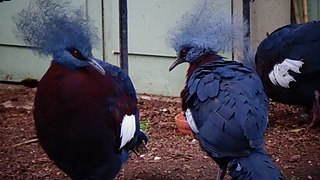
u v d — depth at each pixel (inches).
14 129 90.4
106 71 64.1
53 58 60.9
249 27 93.9
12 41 108.4
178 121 87.2
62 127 60.9
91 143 61.7
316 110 88.3
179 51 72.4
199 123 64.8
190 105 66.0
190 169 76.3
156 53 102.7
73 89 60.3
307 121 91.7
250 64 88.0
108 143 62.7
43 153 81.7
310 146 83.0
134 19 102.6
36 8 71.6
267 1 98.5
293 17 98.7
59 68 60.6
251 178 60.8
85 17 73.3
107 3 103.1
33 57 108.4
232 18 73.2
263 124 62.9
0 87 108.7
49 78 60.7
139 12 102.2
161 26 101.7
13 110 97.9
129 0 102.2
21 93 105.7
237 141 61.6
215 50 71.6
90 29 62.7
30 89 107.9
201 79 66.0
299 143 84.0
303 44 85.7
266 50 88.4
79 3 103.2
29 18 62.9
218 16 72.2
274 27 99.0
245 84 64.7
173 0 100.3
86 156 62.6
